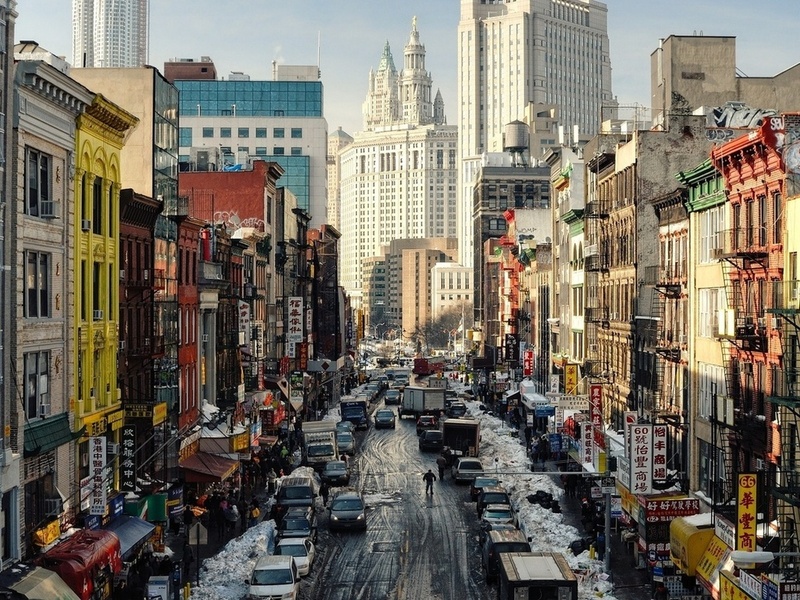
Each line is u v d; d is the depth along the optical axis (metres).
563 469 71.31
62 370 41.31
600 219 77.12
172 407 57.41
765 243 42.38
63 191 41.41
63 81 39.72
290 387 96.31
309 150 180.88
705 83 69.25
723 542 38.22
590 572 43.94
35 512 38.09
